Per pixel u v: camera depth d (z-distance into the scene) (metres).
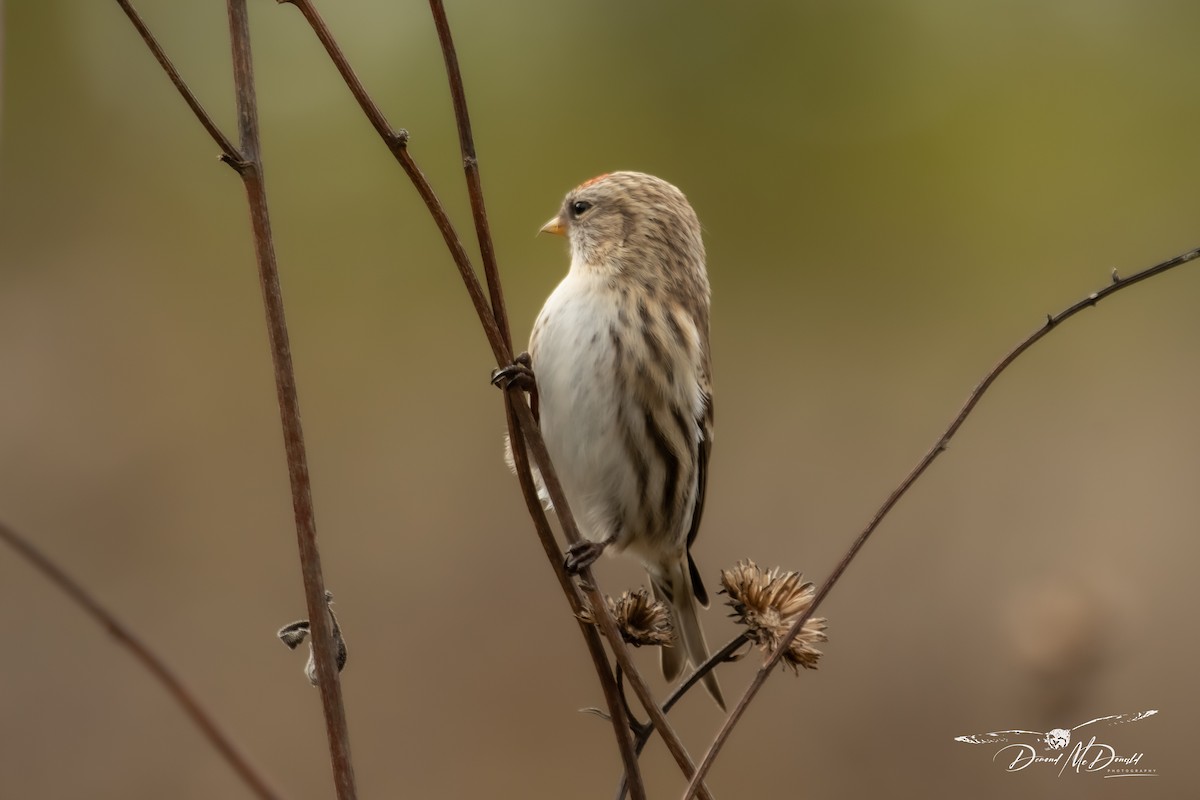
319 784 9.57
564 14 16.69
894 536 11.79
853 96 16.59
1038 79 16.55
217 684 10.03
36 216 14.67
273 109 15.40
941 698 9.95
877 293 16.47
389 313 14.64
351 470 12.52
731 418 13.75
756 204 16.80
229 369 13.66
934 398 14.16
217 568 11.23
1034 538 11.61
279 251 14.94
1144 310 15.60
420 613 10.90
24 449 12.14
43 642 9.99
